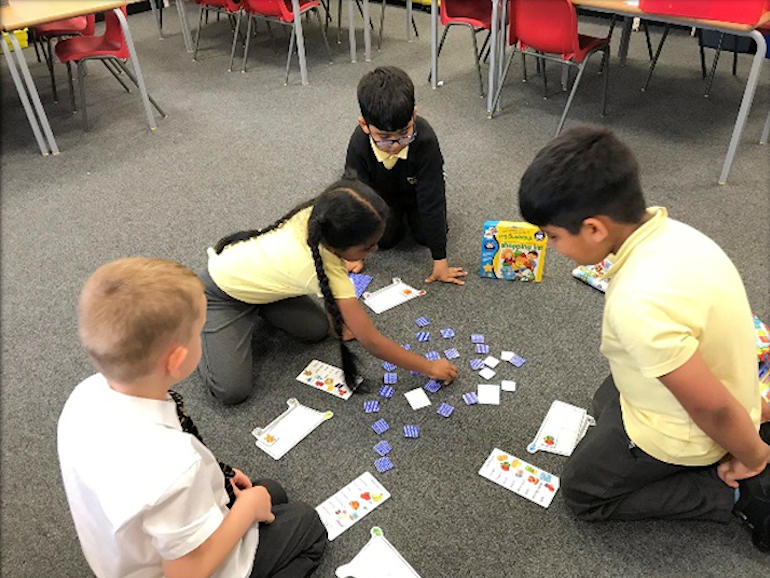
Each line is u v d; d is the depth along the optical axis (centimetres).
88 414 98
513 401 178
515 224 214
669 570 136
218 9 462
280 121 364
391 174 221
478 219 259
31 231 270
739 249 231
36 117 382
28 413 184
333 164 313
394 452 166
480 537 145
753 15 242
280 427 174
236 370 180
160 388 102
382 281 228
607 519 143
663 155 300
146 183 304
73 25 401
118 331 94
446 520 149
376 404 179
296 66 449
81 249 256
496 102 351
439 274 223
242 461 165
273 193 289
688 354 99
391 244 242
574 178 101
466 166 301
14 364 202
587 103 363
